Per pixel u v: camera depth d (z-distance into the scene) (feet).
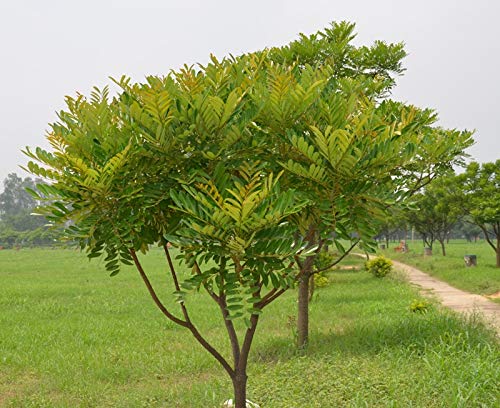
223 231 11.10
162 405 21.45
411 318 34.14
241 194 10.22
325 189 12.53
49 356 31.01
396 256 133.69
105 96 13.12
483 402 18.63
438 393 19.60
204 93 11.93
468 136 24.86
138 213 12.53
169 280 77.46
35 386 25.14
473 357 23.03
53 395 23.94
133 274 87.35
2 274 93.20
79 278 83.61
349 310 43.29
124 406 21.66
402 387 20.15
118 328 40.11
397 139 12.25
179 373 26.89
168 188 12.47
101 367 27.81
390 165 12.44
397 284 63.87
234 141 11.99
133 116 11.23
